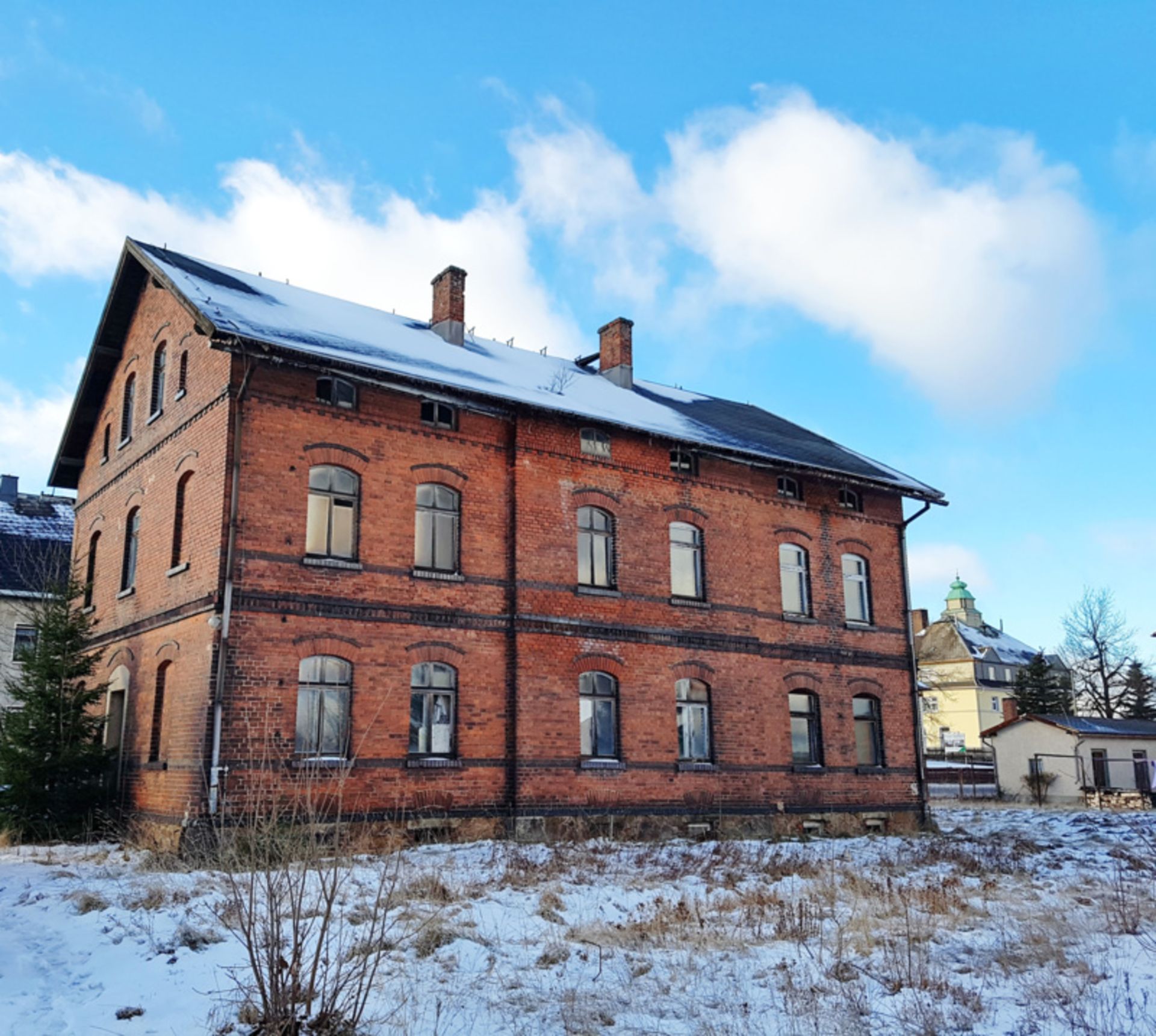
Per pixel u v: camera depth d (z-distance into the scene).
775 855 17.33
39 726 19.19
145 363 21.83
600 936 10.55
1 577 33.09
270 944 6.96
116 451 22.70
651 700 21.59
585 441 21.86
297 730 17.11
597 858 16.61
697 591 23.17
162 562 19.27
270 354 16.86
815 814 23.73
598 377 27.11
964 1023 7.87
